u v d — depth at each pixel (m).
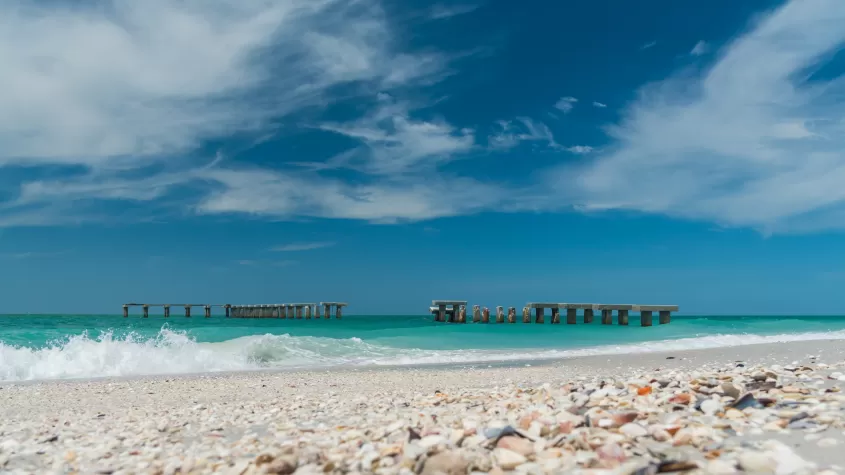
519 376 12.66
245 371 15.49
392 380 12.49
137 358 16.34
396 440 4.65
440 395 8.26
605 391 6.20
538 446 4.01
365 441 4.74
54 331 26.41
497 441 4.14
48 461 5.01
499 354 19.86
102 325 40.53
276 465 3.97
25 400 10.05
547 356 19.03
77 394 10.80
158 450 5.22
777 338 25.09
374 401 8.23
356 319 58.06
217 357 17.62
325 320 54.59
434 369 15.32
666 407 5.14
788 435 3.85
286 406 8.31
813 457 3.34
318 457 4.20
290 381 12.59
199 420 7.03
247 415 7.34
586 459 3.57
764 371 6.69
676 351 17.61
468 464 3.61
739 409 4.80
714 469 3.22
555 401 6.16
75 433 6.38
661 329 32.22
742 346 17.45
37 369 15.18
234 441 5.51
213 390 11.16
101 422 7.35
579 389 7.06
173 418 7.36
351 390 10.68
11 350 15.80
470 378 12.56
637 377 8.12
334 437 5.10
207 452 4.97
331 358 18.78
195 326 39.75
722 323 36.06
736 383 6.14
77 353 15.98
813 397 5.03
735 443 3.75
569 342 25.53
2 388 11.89
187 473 4.24
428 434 4.54
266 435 5.74
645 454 3.69
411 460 3.83
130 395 10.58
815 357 12.12
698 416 4.65
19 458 5.06
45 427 6.95
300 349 20.17
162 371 15.94
